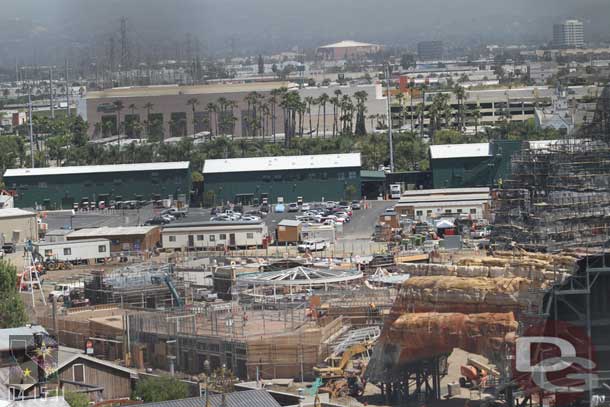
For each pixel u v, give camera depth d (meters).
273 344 163.50
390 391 152.62
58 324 183.25
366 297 189.00
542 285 151.75
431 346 152.00
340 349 166.12
